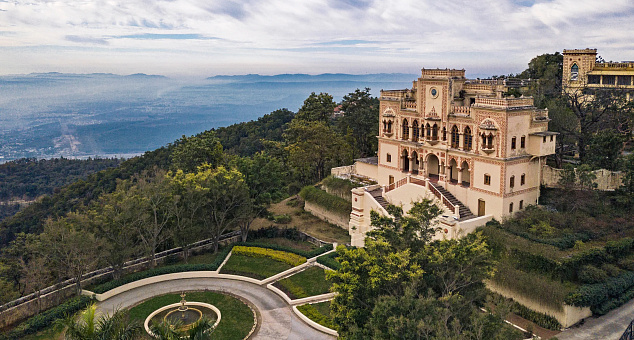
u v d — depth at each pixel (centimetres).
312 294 4791
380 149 6681
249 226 6544
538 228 4716
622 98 6575
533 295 4116
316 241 6150
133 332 2991
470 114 5300
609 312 4162
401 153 6325
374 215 3756
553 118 6006
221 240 6312
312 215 7244
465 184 5622
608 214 4856
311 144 8350
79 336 2747
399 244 3559
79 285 4869
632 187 4947
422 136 5975
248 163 6456
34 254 5062
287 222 6931
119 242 5175
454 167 5844
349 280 3341
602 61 8319
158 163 12206
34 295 4734
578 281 4153
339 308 3391
